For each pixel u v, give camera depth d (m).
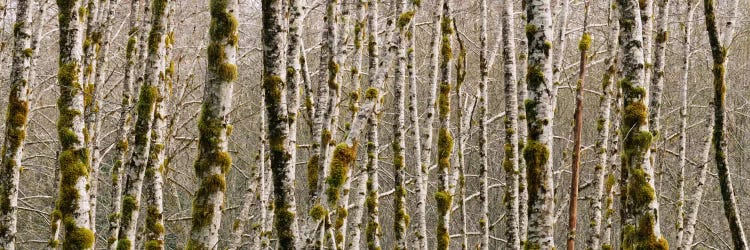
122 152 7.96
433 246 18.61
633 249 5.17
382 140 18.55
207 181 5.05
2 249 6.80
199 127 5.07
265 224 8.90
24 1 6.86
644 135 5.18
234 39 5.02
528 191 5.39
